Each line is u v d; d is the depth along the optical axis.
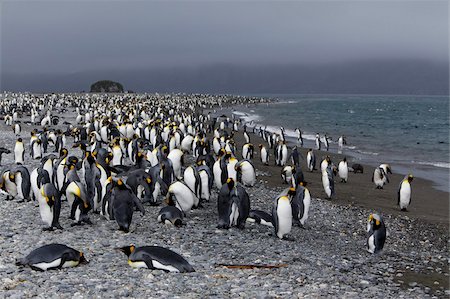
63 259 8.66
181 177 18.72
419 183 23.17
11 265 8.69
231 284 8.44
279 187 20.25
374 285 9.44
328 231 13.98
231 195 12.28
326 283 9.12
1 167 20.69
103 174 13.18
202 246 10.87
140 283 8.12
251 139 43.44
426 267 11.11
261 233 12.52
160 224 12.38
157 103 83.25
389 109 120.19
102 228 11.69
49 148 29.94
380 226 11.86
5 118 48.50
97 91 167.38
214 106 107.75
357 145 40.12
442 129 57.94
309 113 94.50
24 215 12.84
